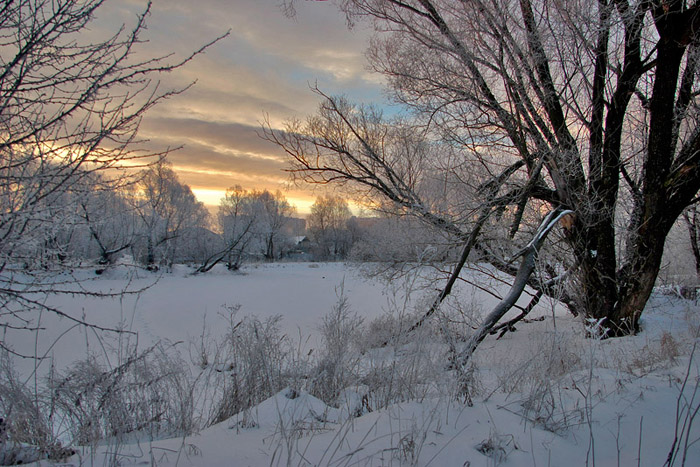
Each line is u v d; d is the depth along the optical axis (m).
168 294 18.94
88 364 3.40
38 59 2.90
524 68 8.15
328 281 25.78
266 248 56.19
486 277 10.66
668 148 8.15
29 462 2.50
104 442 3.00
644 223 8.35
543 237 5.80
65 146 3.01
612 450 2.72
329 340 4.79
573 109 8.65
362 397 3.81
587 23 7.79
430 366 3.80
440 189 9.77
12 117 2.97
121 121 3.06
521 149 8.37
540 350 4.27
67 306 14.36
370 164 9.93
